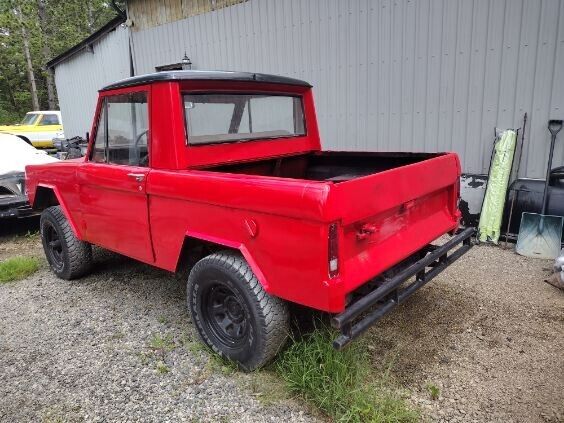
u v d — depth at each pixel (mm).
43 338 3311
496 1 4977
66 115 13359
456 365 2781
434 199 3105
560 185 4719
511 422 2301
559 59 4719
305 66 6766
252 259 2469
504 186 4910
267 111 3537
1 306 3891
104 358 3008
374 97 6129
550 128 4797
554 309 3426
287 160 3844
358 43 6113
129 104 3127
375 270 2428
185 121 2895
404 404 2416
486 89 5234
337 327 2145
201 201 2650
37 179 4355
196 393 2598
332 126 6648
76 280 4387
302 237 2195
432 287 3865
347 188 2172
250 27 7379
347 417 2281
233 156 3217
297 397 2510
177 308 3693
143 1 9234
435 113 5656
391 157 3639
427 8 5449
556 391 2516
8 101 28891
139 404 2539
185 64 8492
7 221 6922
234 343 2775
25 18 24094
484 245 4871
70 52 11977
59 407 2551
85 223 3822
